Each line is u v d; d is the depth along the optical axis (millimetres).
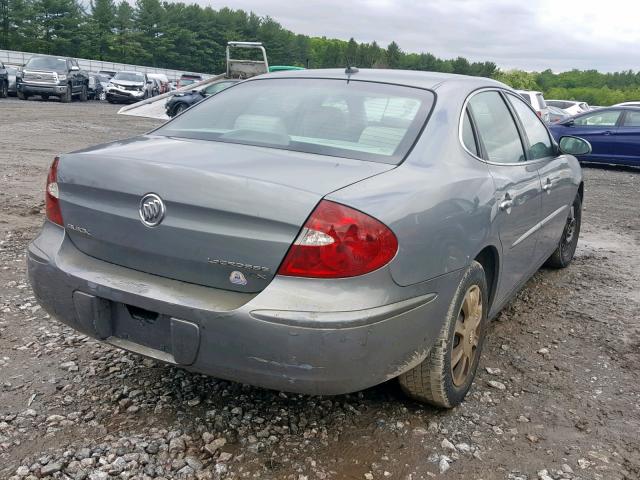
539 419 3123
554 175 4430
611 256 6402
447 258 2729
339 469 2635
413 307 2557
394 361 2561
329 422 2975
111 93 32031
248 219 2369
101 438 2756
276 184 2381
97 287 2658
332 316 2301
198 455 2674
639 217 8805
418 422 3025
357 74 3566
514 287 4008
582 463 2770
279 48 114688
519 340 4109
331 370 2357
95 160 2764
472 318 3158
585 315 4605
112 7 85625
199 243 2465
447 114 3180
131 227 2621
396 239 2428
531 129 4363
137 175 2609
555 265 5688
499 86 4027
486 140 3479
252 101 3445
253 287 2408
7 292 4430
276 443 2785
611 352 3965
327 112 3178
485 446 2863
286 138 3006
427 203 2631
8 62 43344
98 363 3443
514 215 3502
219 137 3119
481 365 3709
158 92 39656
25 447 2662
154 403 3055
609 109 15328
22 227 6125
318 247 2305
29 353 3529
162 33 95375
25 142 12547
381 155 2838
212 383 3270
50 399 3053
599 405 3289
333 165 2676
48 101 28578
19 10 70375
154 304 2516
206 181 2453
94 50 81375
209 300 2443
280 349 2330
